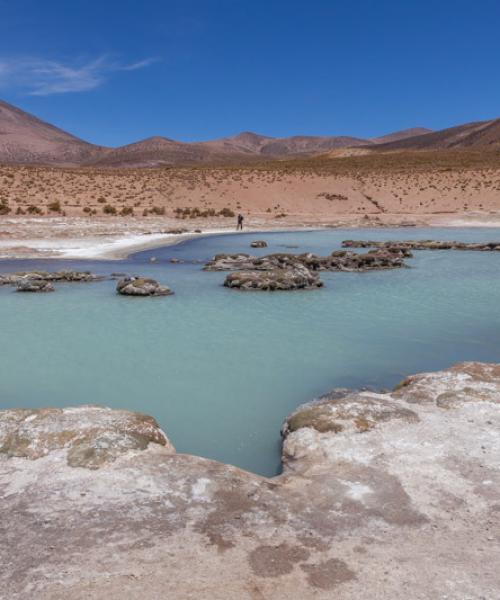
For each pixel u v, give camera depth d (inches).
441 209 2694.4
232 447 258.4
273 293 690.8
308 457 217.9
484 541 155.5
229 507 173.8
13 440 215.6
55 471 195.5
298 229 2032.5
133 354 410.0
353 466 204.4
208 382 350.6
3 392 329.1
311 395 329.7
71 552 147.1
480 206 2677.2
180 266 954.7
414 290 716.7
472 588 133.8
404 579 137.6
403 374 370.3
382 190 3004.4
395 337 466.0
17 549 148.2
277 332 481.1
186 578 137.0
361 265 938.1
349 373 370.9
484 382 291.1
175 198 2564.0
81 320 524.7
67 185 2432.3
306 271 754.8
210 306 602.5
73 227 1492.4
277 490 187.9
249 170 3348.9
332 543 154.6
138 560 144.1
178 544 152.2
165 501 176.2
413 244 1346.0
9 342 440.5
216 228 1892.2
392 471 199.3
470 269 938.7
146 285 663.8
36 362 388.2
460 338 463.2
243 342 446.9
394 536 158.4
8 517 165.0
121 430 222.8
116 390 334.3
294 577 138.5
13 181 2290.8
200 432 275.0
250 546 152.3
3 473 194.9
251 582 136.1
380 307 597.9
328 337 465.1
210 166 3870.6
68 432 220.2
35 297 642.8
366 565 143.7
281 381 353.4
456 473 196.9
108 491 181.6
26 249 1091.3
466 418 246.7
